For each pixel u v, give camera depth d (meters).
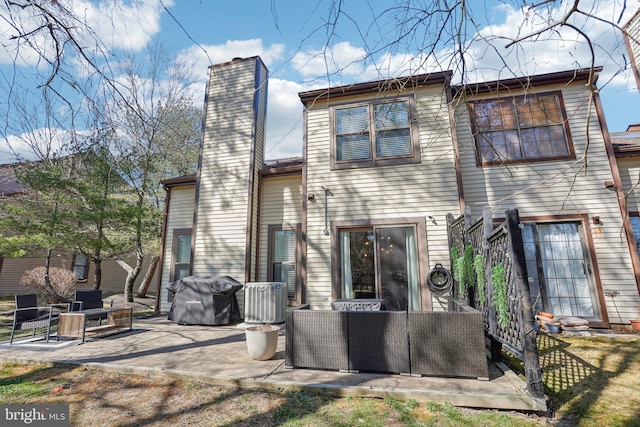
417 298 6.37
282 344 5.25
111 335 5.92
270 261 8.33
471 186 6.88
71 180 8.79
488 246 3.92
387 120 7.21
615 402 3.13
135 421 2.87
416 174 6.85
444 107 6.98
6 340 5.64
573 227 6.38
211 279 7.26
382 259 6.68
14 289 13.22
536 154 6.74
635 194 6.39
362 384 3.33
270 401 3.17
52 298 9.70
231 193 8.47
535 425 2.74
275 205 8.65
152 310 10.02
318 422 2.79
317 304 6.74
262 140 9.20
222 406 3.10
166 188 9.84
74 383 3.69
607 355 4.45
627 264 5.98
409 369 3.57
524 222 6.53
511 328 3.34
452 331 3.53
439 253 6.40
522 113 6.97
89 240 9.33
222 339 5.57
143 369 3.88
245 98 8.98
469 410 2.97
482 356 3.42
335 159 7.34
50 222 8.87
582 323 5.57
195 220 8.52
